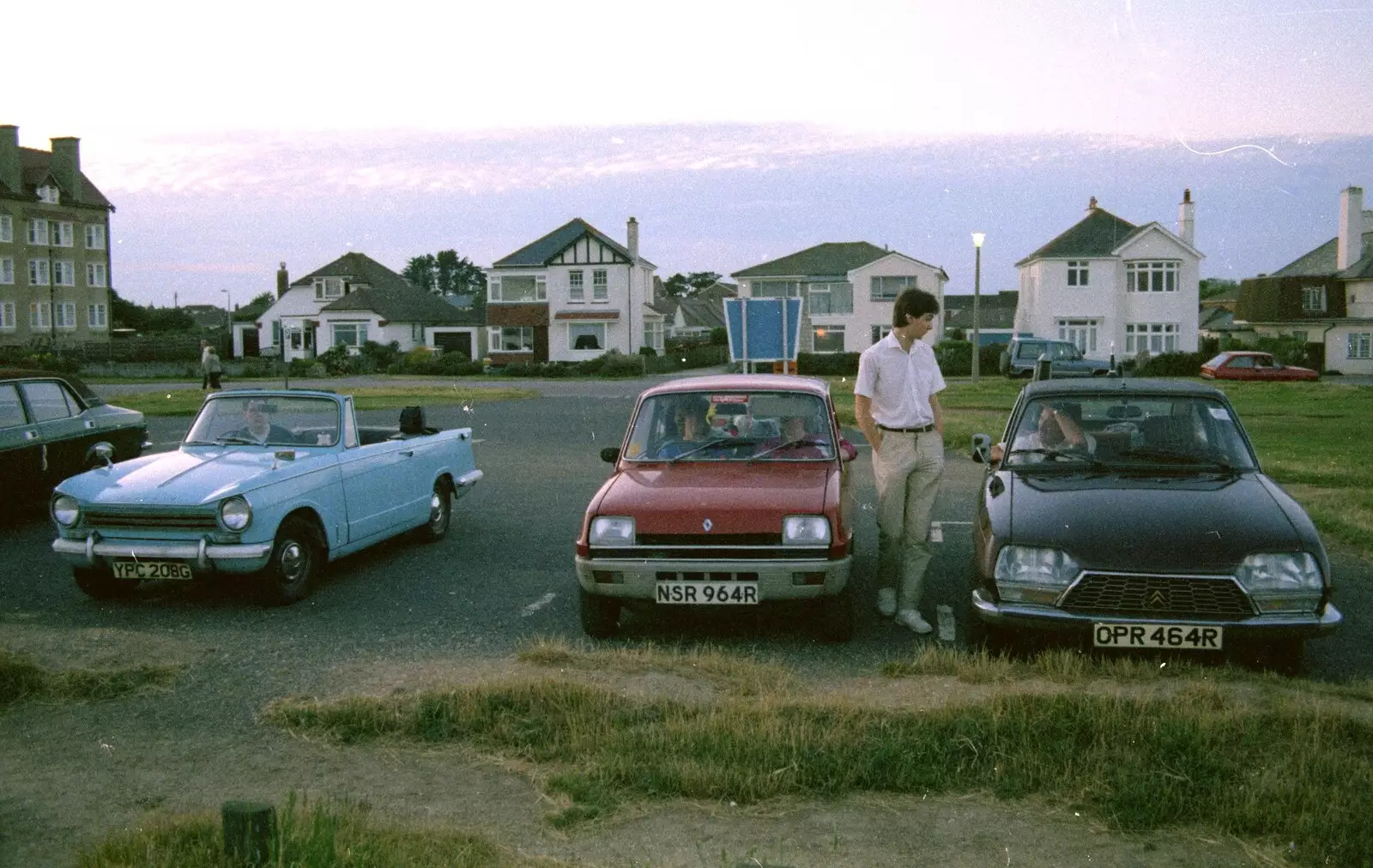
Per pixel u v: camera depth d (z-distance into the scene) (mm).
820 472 6812
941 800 4133
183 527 7016
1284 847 3717
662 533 6141
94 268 74000
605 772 4305
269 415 8383
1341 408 26281
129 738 4879
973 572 6102
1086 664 5348
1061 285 56844
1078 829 3895
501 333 65312
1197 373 48656
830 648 6305
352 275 71812
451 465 9961
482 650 6246
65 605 7426
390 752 4684
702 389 7488
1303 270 63094
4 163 68188
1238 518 5523
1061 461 6574
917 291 6504
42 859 3738
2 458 9625
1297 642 5465
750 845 3797
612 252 64438
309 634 6633
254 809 3271
